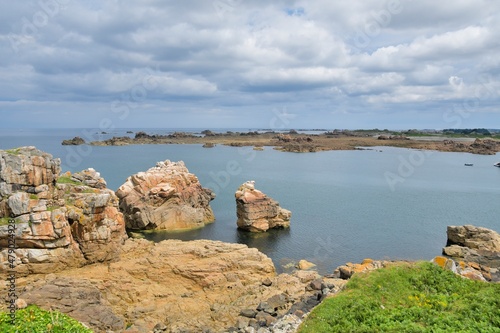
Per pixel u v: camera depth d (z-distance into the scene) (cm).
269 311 2880
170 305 3055
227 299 3216
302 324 2250
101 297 2903
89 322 2517
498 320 2056
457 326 2022
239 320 2752
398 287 2591
